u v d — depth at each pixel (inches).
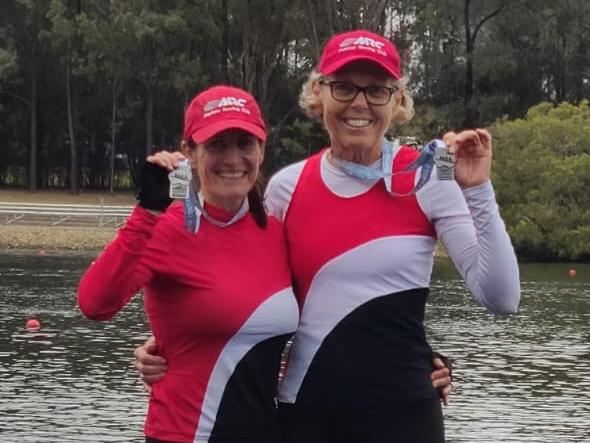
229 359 157.6
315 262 161.6
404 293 161.3
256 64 1886.1
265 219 163.6
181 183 154.1
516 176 1389.0
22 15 2091.5
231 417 158.1
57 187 2299.5
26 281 1003.9
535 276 1198.9
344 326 160.4
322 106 166.7
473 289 161.9
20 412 457.7
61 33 1937.7
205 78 1953.7
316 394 161.8
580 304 925.2
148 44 1920.5
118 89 2108.8
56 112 2223.2
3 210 1475.1
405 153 166.2
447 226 162.1
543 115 1494.8
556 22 2020.2
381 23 1766.7
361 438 161.2
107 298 156.9
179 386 159.0
